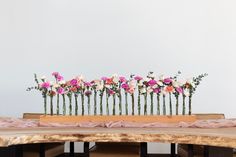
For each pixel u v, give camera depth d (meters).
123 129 2.83
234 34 5.30
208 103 5.31
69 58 5.49
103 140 2.59
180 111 5.27
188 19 5.38
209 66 5.33
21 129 2.85
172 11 5.40
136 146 3.27
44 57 5.50
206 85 5.32
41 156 3.16
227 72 5.30
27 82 5.50
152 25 5.42
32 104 5.47
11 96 5.51
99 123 3.07
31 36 5.53
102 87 3.22
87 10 5.50
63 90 3.25
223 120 3.26
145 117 3.10
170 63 5.39
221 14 5.33
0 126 3.02
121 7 5.46
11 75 5.52
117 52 5.46
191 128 2.94
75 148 5.39
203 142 2.42
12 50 5.53
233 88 5.29
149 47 5.42
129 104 5.30
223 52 5.31
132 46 5.44
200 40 5.35
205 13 5.35
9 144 2.31
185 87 3.20
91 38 5.49
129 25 5.45
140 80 3.21
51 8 5.53
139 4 5.44
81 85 3.26
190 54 5.36
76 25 5.50
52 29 5.52
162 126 3.05
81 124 3.07
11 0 5.59
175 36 5.39
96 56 5.48
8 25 5.54
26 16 5.54
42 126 3.09
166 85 3.19
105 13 5.48
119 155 2.92
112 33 5.47
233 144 2.28
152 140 2.54
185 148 3.35
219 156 2.65
